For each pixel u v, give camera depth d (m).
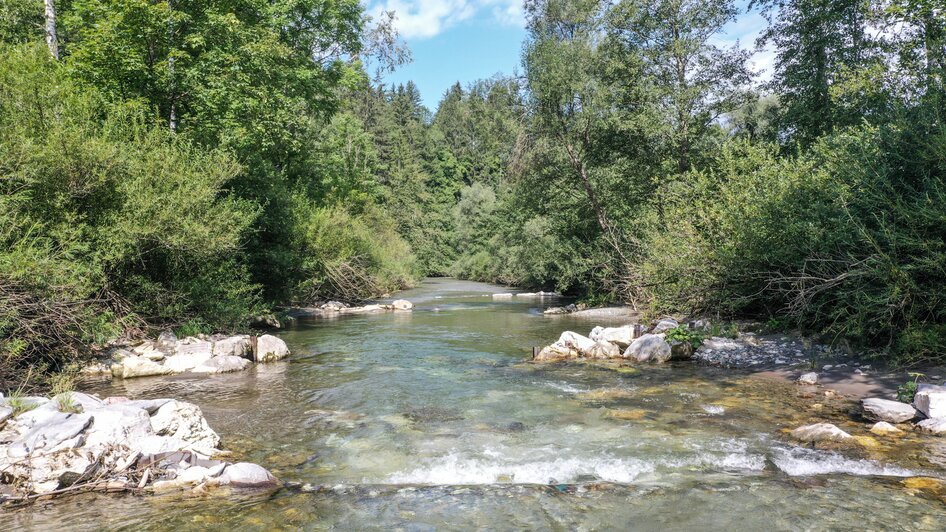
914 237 9.41
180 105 17.89
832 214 11.13
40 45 12.86
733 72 23.31
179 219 12.45
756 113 28.12
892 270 9.22
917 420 7.12
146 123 15.87
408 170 73.38
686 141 23.77
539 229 35.94
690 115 23.95
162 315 13.42
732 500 4.95
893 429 6.77
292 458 6.26
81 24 17.31
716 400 8.64
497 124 27.55
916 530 4.29
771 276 13.22
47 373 9.80
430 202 75.12
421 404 8.69
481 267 57.59
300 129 22.52
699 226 16.58
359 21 26.70
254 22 20.95
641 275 18.41
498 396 9.17
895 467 5.63
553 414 8.02
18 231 9.57
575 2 25.48
